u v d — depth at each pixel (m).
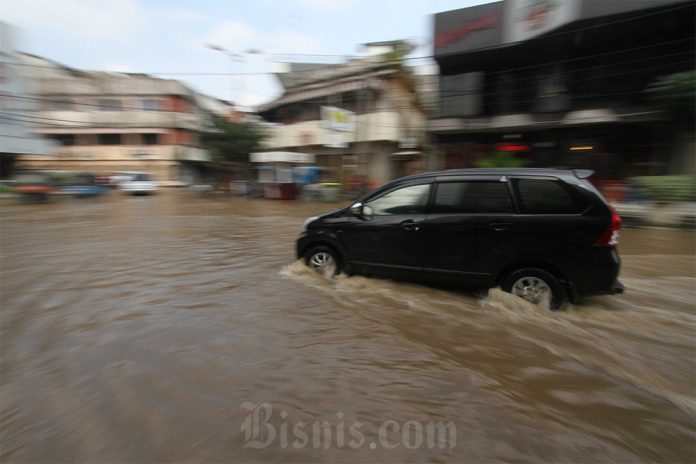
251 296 4.69
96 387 2.72
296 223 12.16
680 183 12.02
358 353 3.29
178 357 3.15
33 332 3.64
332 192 21.14
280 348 3.35
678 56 14.28
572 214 4.24
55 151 29.69
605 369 3.13
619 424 2.44
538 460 2.11
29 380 2.81
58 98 36.22
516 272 4.43
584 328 3.94
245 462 2.04
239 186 26.33
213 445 2.16
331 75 26.05
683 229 11.39
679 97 12.79
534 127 16.92
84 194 23.84
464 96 17.73
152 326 3.77
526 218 4.37
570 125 16.12
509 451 2.17
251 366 3.03
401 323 3.96
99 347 3.32
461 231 4.62
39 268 6.12
